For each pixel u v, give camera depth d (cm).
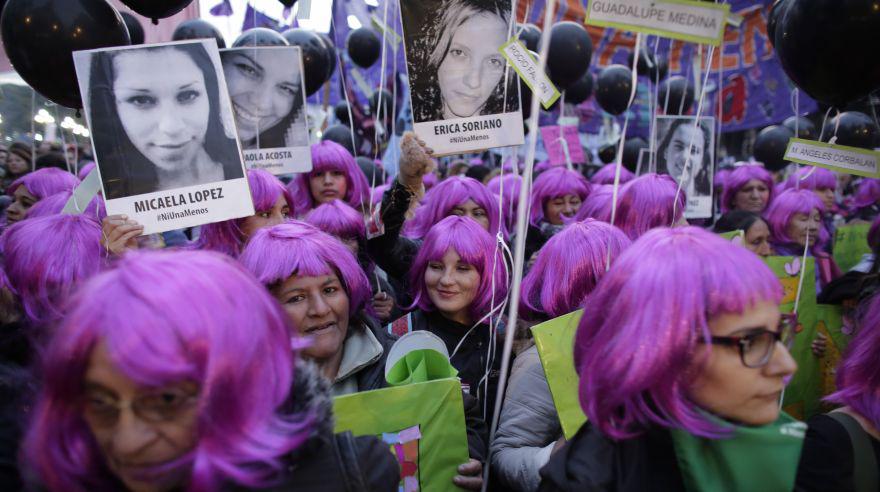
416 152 214
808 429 114
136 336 64
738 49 487
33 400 103
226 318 70
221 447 69
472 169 493
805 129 411
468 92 176
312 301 156
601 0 134
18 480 94
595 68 525
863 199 460
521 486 138
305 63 328
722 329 82
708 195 298
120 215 161
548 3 136
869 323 119
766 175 402
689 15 136
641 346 81
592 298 94
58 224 151
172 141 165
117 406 68
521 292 177
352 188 331
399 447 137
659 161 293
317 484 80
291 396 83
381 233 237
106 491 75
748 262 84
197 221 166
